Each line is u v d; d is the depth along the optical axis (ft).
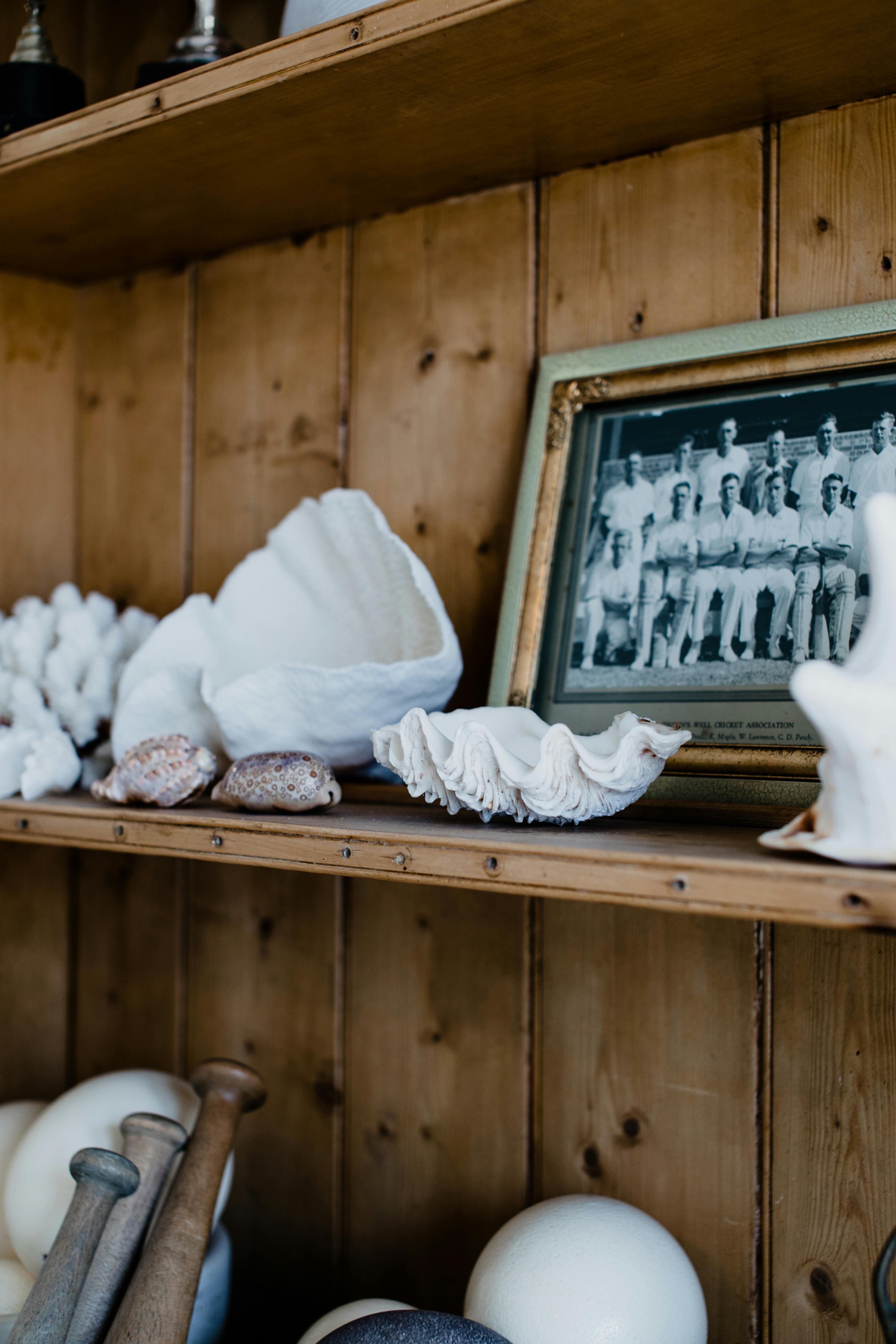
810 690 1.52
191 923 3.41
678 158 2.58
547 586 2.57
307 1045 3.15
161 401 3.54
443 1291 2.87
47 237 3.27
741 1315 2.43
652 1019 2.57
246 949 3.29
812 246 2.40
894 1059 2.27
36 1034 3.67
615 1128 2.62
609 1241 2.13
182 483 3.49
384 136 2.56
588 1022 2.66
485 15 2.01
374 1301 2.37
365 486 3.09
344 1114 3.07
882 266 2.31
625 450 2.54
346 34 2.19
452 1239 2.86
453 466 2.92
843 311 2.25
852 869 1.56
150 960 3.49
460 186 2.86
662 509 2.46
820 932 2.36
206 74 2.40
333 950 3.11
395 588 2.66
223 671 2.89
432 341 2.97
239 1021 3.30
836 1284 2.32
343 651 2.82
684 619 2.38
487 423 2.87
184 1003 3.41
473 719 2.26
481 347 2.88
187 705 2.72
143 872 3.51
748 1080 2.44
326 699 2.46
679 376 2.45
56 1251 2.24
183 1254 2.33
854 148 2.35
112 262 3.51
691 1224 2.50
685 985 2.53
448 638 2.49
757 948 2.44
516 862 1.83
